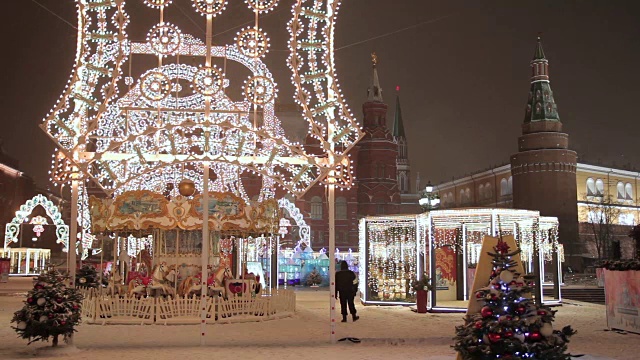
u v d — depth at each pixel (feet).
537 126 222.07
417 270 80.38
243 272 70.28
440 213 77.41
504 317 31.32
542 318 31.65
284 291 70.33
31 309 41.50
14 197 242.37
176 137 80.38
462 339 32.35
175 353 41.19
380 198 250.57
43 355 40.40
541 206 215.72
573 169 219.82
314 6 48.29
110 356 40.06
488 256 35.04
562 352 31.58
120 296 65.16
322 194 237.86
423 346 45.06
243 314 62.75
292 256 146.30
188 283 64.44
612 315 57.11
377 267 88.53
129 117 76.54
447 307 74.74
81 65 46.65
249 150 83.76
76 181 47.03
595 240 219.61
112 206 65.10
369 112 259.39
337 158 47.60
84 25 46.75
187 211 64.95
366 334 52.21
